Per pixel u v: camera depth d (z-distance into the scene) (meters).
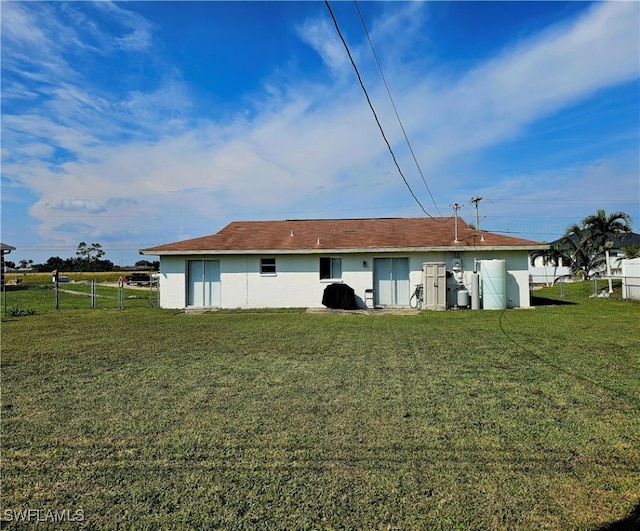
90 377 6.24
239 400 5.10
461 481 3.18
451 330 10.55
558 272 37.34
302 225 21.75
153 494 3.05
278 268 17.98
